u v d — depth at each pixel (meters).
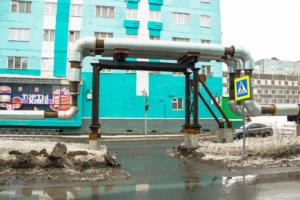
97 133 10.33
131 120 24.89
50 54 24.19
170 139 20.16
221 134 13.16
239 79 8.80
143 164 9.02
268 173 7.21
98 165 7.73
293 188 5.70
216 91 27.27
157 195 5.18
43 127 22.66
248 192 5.39
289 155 9.52
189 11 27.44
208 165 8.52
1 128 21.58
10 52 23.77
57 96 22.72
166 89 26.00
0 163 6.89
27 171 6.71
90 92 23.80
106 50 10.58
